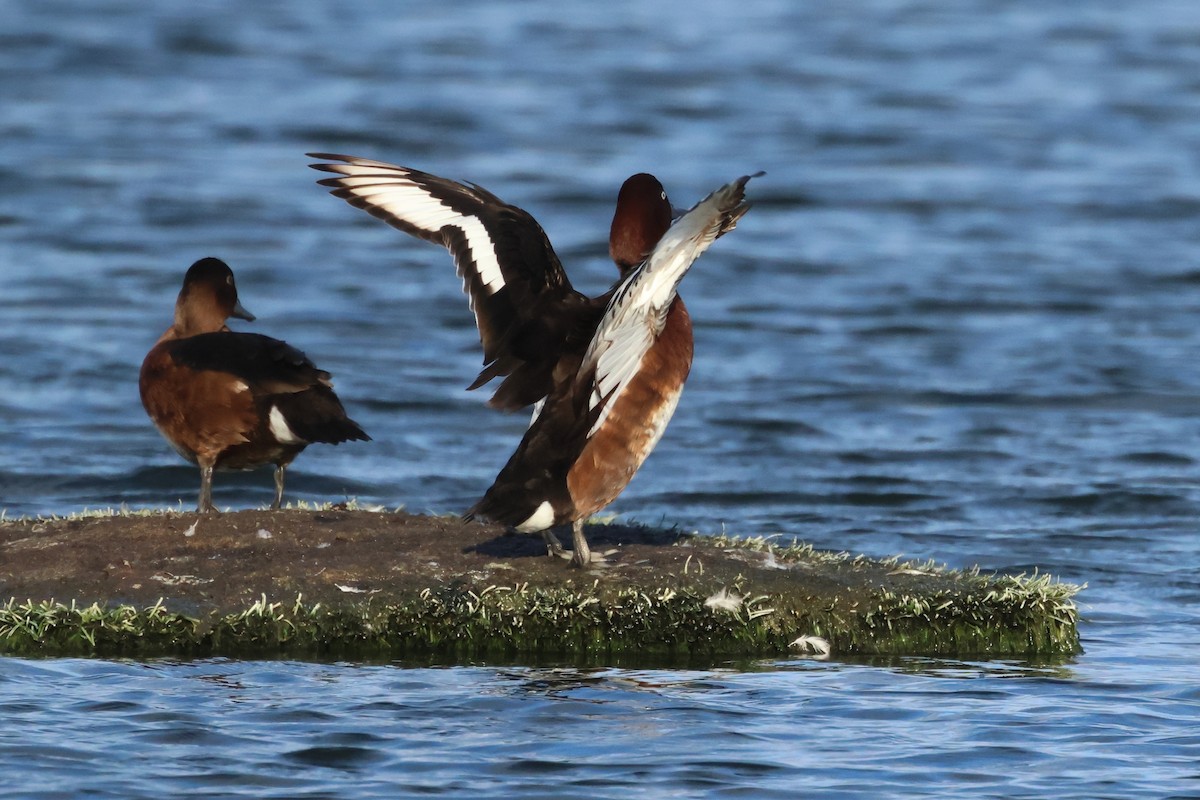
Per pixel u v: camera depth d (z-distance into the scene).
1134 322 23.84
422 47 47.16
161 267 26.19
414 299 24.92
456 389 19.98
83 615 9.73
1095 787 7.70
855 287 26.00
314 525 10.98
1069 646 10.52
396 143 35.41
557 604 9.98
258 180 32.62
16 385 19.45
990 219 30.78
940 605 10.38
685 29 51.31
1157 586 12.62
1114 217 30.95
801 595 10.34
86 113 37.94
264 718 8.48
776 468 16.77
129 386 19.66
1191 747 8.32
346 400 19.30
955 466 16.92
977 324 23.78
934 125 38.66
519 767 7.82
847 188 33.00
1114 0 58.59
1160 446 17.66
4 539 10.90
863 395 19.95
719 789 7.60
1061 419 18.89
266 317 23.42
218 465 11.68
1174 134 38.19
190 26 49.09
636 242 9.94
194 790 7.45
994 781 7.76
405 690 9.05
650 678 9.43
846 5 57.16
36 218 29.02
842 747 8.23
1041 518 15.00
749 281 26.42
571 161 34.28
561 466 9.43
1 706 8.51
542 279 9.63
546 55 46.22
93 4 52.38
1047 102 41.31
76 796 7.33
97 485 15.74
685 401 19.59
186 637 9.75
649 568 10.47
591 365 8.99
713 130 37.56
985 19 53.88
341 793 7.44
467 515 9.51
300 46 46.84
